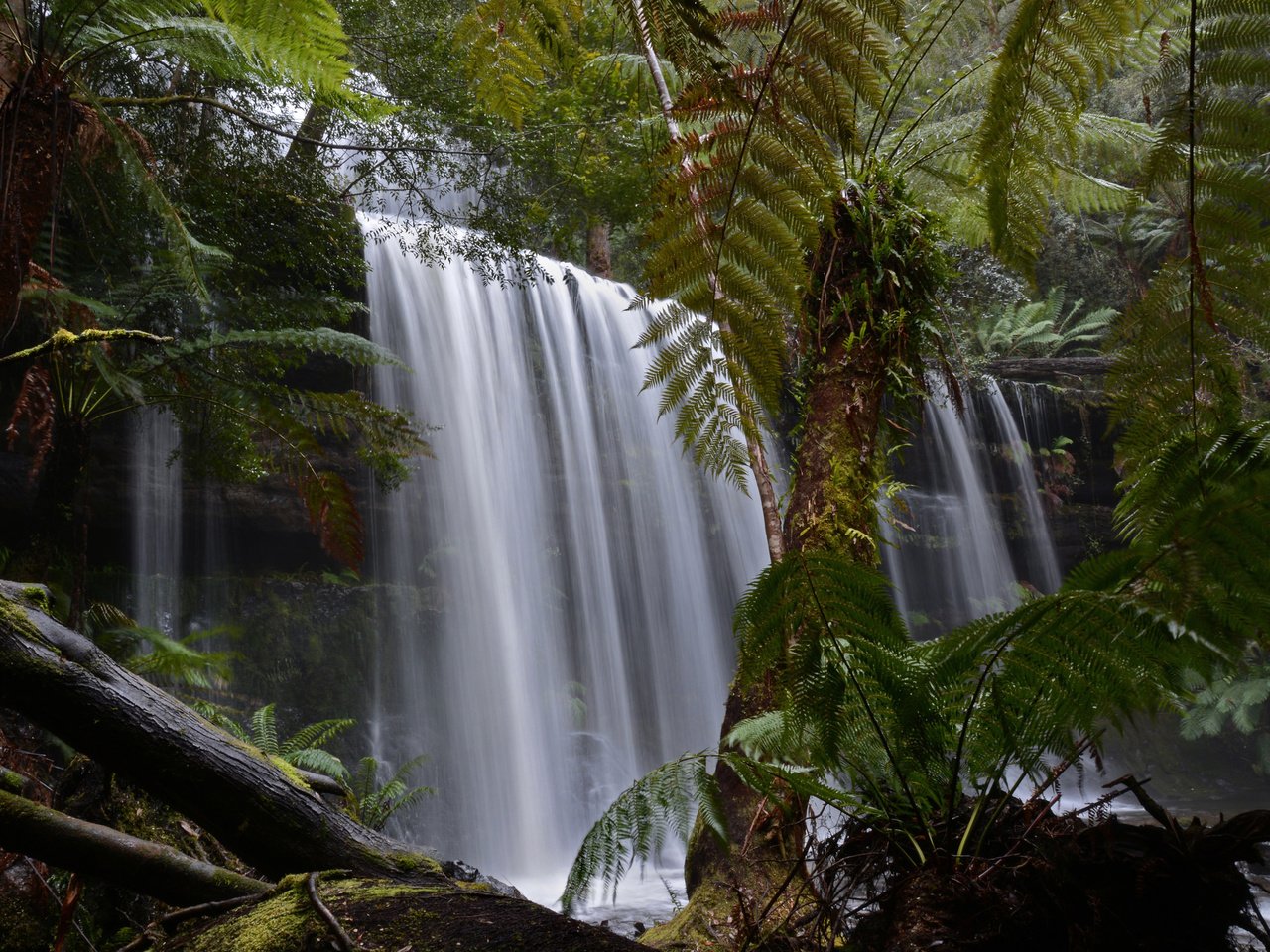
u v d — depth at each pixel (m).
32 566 5.54
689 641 12.83
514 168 8.60
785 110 0.89
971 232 3.14
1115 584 1.08
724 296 0.98
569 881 1.57
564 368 12.77
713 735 12.55
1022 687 1.39
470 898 1.44
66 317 5.10
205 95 7.56
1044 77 1.03
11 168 3.29
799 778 1.54
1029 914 1.35
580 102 6.93
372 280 10.69
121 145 3.95
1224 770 13.76
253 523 10.20
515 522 11.79
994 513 15.54
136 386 5.25
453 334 11.55
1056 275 18.36
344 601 10.45
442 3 7.64
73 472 5.70
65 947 2.90
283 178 7.77
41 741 4.68
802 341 2.79
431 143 7.93
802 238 0.95
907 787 1.51
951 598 14.87
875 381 2.77
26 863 2.96
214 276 7.07
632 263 17.45
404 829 9.55
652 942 2.23
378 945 1.31
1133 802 10.84
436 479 11.15
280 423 3.77
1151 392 1.07
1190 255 0.96
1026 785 4.28
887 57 0.88
